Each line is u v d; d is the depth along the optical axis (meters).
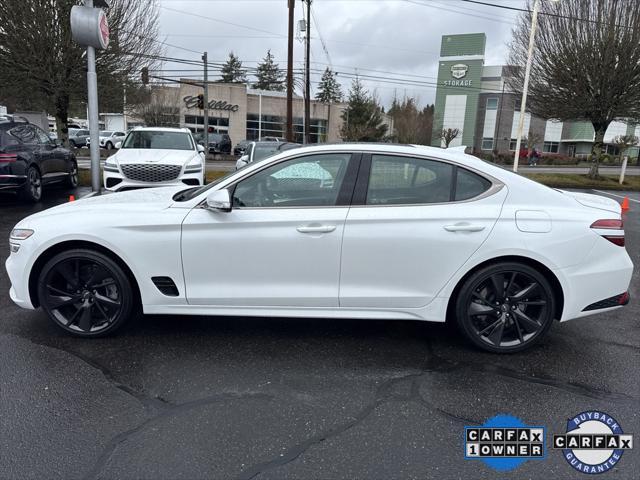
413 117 53.03
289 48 23.73
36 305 3.81
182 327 4.08
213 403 2.96
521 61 21.97
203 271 3.60
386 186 3.59
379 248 3.52
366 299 3.60
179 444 2.56
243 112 46.62
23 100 14.91
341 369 3.44
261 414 2.86
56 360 3.43
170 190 4.47
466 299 3.61
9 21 11.89
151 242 3.56
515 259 3.58
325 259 3.54
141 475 2.32
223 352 3.64
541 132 53.91
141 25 14.27
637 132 55.03
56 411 2.83
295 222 3.50
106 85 13.73
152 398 3.00
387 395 3.11
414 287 3.60
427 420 2.85
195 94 44.91
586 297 3.60
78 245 3.69
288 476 2.34
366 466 2.43
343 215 3.51
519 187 3.63
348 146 3.64
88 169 16.55
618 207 3.80
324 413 2.89
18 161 9.14
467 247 3.51
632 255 7.43
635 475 2.45
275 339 3.91
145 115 41.56
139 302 3.99
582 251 3.54
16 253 3.69
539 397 3.13
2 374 3.22
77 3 12.35
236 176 3.61
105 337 3.82
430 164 3.62
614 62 19.06
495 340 3.67
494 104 50.12
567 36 19.72
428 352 3.75
